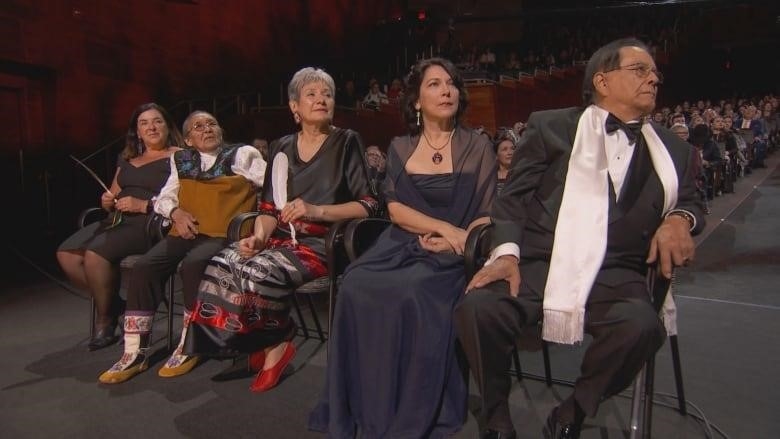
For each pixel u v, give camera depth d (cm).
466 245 198
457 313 177
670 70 1742
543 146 192
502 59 1577
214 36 918
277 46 1077
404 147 238
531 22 1714
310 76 257
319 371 264
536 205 193
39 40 650
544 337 176
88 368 268
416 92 234
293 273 236
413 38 1359
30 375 260
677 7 1034
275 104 1062
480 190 223
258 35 1023
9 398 235
